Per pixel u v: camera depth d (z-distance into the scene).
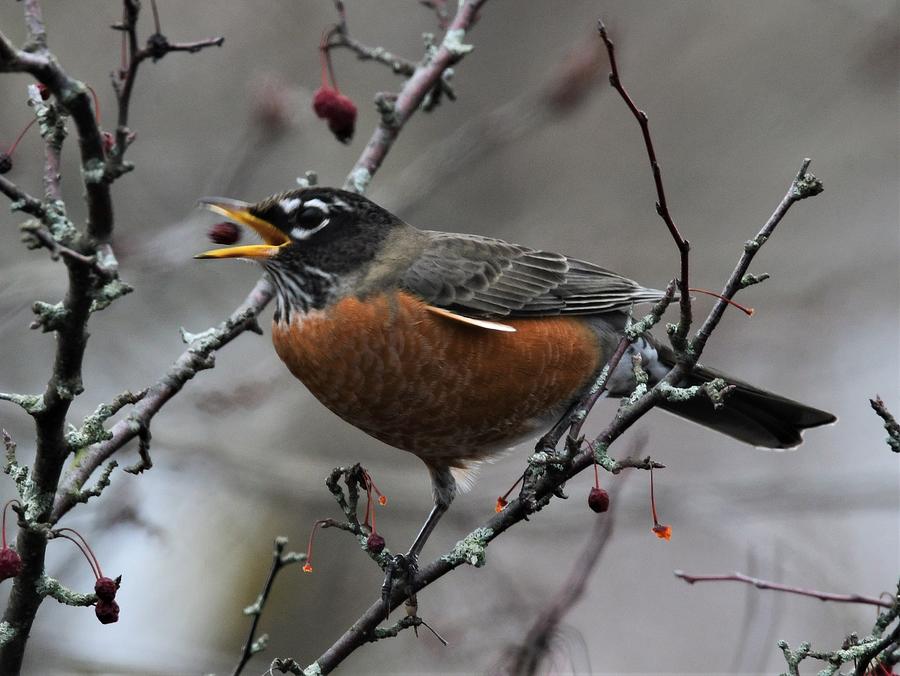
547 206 16.14
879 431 15.59
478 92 16.14
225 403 12.14
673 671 14.40
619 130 16.55
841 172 16.48
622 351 6.59
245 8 15.02
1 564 5.61
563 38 16.50
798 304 15.07
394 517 12.73
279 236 8.49
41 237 4.97
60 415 5.54
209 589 13.02
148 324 14.03
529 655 8.06
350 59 15.52
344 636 6.62
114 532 11.23
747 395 9.38
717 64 16.67
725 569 15.24
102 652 10.53
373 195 11.91
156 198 14.23
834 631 12.48
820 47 16.52
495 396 8.44
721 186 16.27
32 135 13.27
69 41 14.38
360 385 8.33
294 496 12.38
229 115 14.77
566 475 6.45
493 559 11.90
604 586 15.12
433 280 8.35
